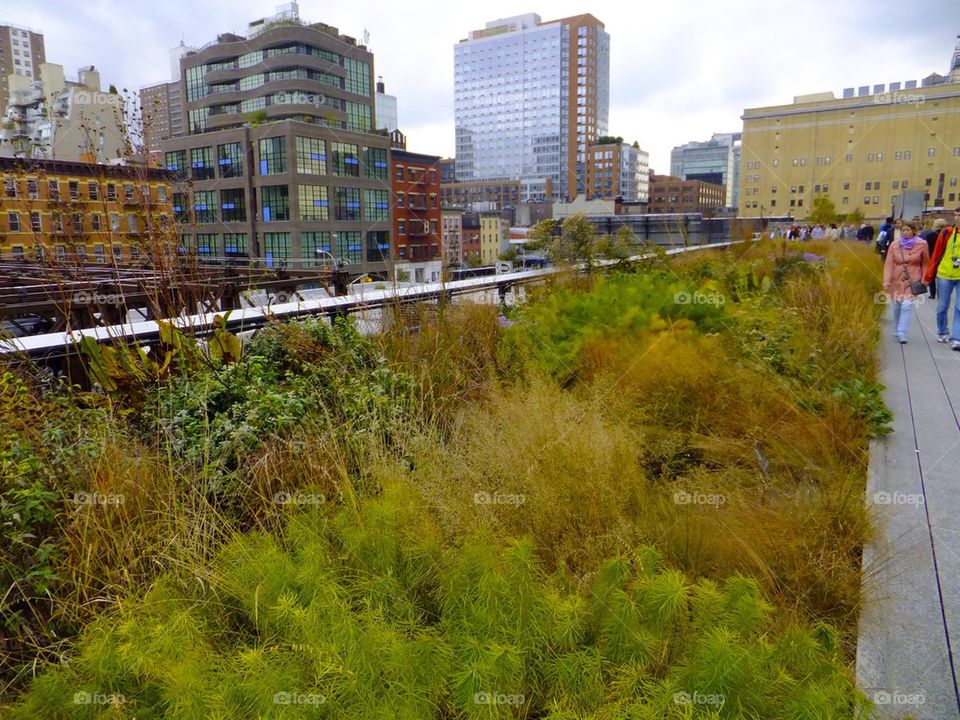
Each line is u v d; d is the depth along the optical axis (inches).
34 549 97.9
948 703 85.2
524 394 156.4
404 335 205.5
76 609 92.7
